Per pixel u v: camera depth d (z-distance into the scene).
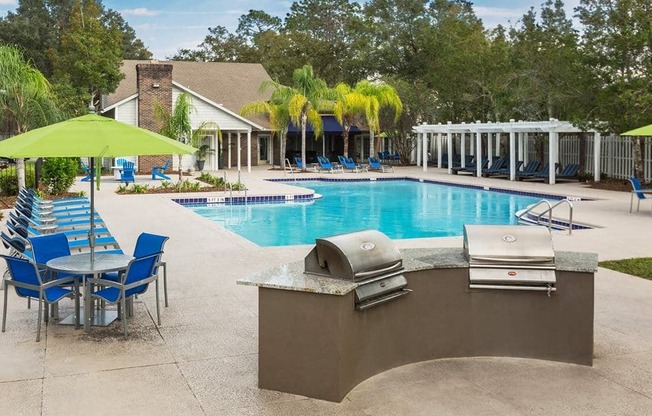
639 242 12.82
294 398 5.19
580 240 13.07
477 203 24.25
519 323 6.08
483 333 6.12
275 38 62.12
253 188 26.97
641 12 24.19
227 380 5.58
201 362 6.04
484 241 6.07
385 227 18.78
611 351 6.32
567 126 28.08
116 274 8.04
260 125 43.53
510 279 5.93
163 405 5.06
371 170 39.72
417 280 5.93
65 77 42.25
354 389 5.35
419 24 54.06
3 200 20.28
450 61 41.81
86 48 42.72
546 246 5.99
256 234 17.47
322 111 45.59
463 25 52.47
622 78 23.72
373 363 5.62
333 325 5.06
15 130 22.38
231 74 47.50
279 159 46.28
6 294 6.95
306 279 5.29
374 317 5.57
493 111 39.94
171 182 28.84
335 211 22.28
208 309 7.89
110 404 5.08
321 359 5.13
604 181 27.88
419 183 32.94
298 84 39.66
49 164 22.91
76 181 30.41
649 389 5.38
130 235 13.85
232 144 43.59
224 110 38.47
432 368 5.83
